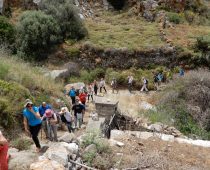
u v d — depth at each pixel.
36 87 18.34
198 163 11.38
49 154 9.85
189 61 30.58
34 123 10.43
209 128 19.89
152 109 20.59
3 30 30.67
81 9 39.44
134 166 10.52
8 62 19.39
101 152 11.00
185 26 35.97
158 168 10.59
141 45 31.55
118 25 37.47
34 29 30.89
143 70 30.48
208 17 40.41
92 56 31.20
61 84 23.95
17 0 35.72
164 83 28.80
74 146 10.59
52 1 34.53
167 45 31.31
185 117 20.14
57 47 31.80
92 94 23.48
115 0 41.94
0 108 12.78
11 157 10.06
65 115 13.91
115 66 31.02
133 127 17.17
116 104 17.47
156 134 13.64
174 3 38.38
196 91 21.86
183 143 12.96
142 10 39.06
